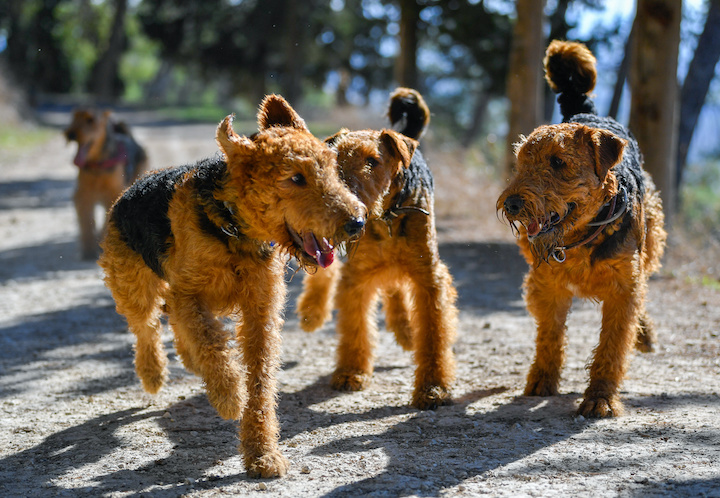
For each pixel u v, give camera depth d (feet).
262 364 11.11
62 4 158.10
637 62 27.89
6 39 142.41
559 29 49.55
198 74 154.40
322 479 10.44
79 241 30.12
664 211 28.12
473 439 11.93
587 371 15.99
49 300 23.85
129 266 13.12
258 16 124.67
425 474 10.50
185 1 130.62
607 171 12.34
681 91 39.88
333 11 123.54
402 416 13.32
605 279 13.24
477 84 107.34
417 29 48.91
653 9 27.12
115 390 15.24
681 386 14.47
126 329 20.35
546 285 13.96
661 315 20.61
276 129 10.68
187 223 11.08
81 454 11.73
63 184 56.24
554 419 12.80
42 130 97.04
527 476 10.28
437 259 14.67
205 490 10.18
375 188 12.12
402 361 17.39
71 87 184.44
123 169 29.68
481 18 49.44
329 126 86.79
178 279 11.13
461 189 42.11
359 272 14.82
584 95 17.06
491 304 23.13
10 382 15.74
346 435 12.34
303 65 131.13
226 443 12.14
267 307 11.33
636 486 9.75
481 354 17.66
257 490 10.11
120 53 173.78
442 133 59.00
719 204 46.14
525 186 12.03
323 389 15.16
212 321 10.94
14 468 11.21
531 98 38.24
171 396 14.80
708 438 11.42
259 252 11.04
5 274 27.84
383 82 130.72
